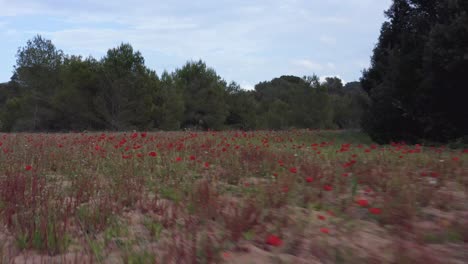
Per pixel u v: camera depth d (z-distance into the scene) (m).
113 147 9.39
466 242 3.82
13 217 4.34
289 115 39.28
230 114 48.94
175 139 11.81
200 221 4.12
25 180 5.60
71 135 15.16
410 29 18.88
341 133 23.56
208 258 3.16
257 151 9.02
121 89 31.77
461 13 14.27
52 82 37.03
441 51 14.40
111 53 32.31
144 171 6.96
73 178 6.36
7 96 46.72
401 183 5.59
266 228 3.92
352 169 7.02
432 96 15.97
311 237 3.80
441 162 7.71
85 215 4.30
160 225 4.11
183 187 5.76
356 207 4.94
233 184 6.48
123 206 4.96
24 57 37.00
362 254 3.41
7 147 9.89
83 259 3.27
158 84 35.59
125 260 3.17
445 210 4.86
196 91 43.97
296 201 5.09
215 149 9.19
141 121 32.88
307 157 8.28
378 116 18.91
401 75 17.61
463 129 15.89
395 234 3.85
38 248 3.58
